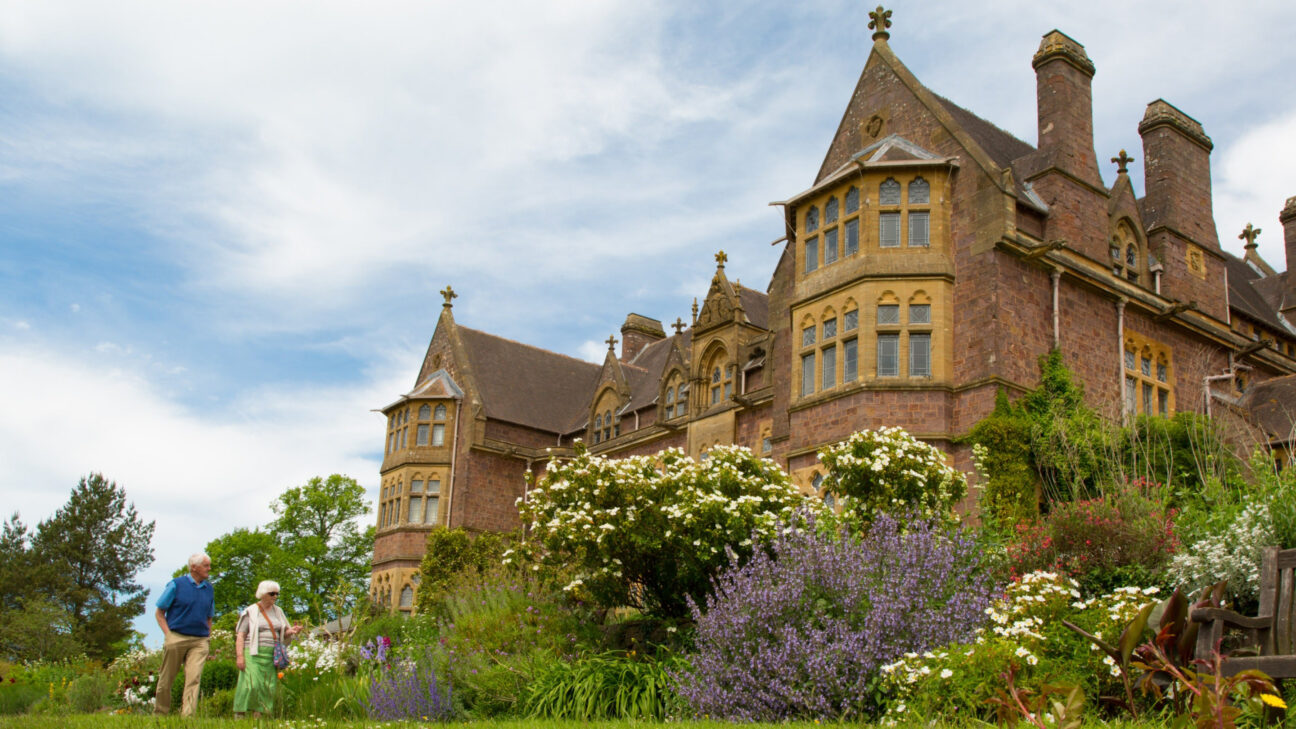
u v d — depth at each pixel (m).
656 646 16.44
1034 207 23.70
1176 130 29.36
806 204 25.81
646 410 38.66
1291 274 34.59
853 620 12.18
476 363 44.56
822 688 11.31
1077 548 14.36
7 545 64.31
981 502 19.77
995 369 21.78
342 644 19.14
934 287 23.09
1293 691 8.47
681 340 36.69
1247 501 13.34
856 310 23.59
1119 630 10.11
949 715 9.77
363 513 58.12
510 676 15.09
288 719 11.53
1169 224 28.05
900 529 15.00
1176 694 8.01
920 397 22.45
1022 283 22.92
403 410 43.72
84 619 61.91
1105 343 24.52
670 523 17.20
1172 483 19.86
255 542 54.09
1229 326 29.00
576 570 18.33
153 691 21.55
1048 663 10.08
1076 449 20.41
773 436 27.22
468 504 41.09
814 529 14.13
